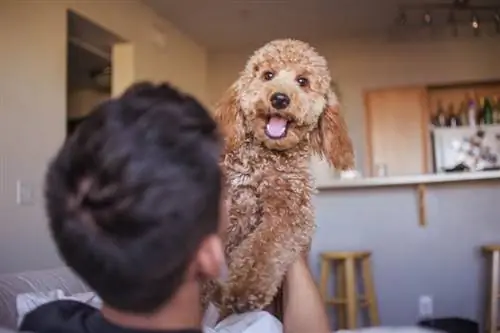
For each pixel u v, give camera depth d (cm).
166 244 54
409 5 379
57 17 324
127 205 53
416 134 484
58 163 59
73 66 448
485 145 483
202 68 443
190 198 55
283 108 129
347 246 351
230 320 101
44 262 295
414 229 340
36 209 298
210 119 62
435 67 434
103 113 59
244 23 407
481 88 484
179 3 388
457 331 286
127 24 393
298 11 386
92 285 56
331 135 147
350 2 368
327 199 356
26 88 298
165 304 57
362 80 457
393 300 337
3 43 284
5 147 282
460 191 332
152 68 418
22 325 74
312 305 109
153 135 56
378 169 483
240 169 118
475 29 406
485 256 322
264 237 110
